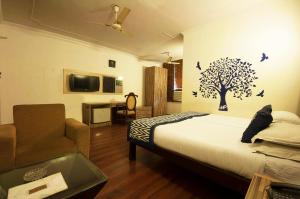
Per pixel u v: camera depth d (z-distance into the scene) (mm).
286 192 685
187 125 2266
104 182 1152
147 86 6172
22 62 3584
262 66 2746
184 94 3840
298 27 2410
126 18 3143
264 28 2705
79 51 4445
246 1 2609
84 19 3238
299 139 1226
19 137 1866
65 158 1456
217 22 3234
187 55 3746
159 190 1747
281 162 1215
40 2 2656
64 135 2184
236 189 1416
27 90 3672
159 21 3264
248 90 2910
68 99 4297
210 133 1886
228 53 3125
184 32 3762
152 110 5949
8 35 3395
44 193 1014
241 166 1348
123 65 5559
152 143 2084
